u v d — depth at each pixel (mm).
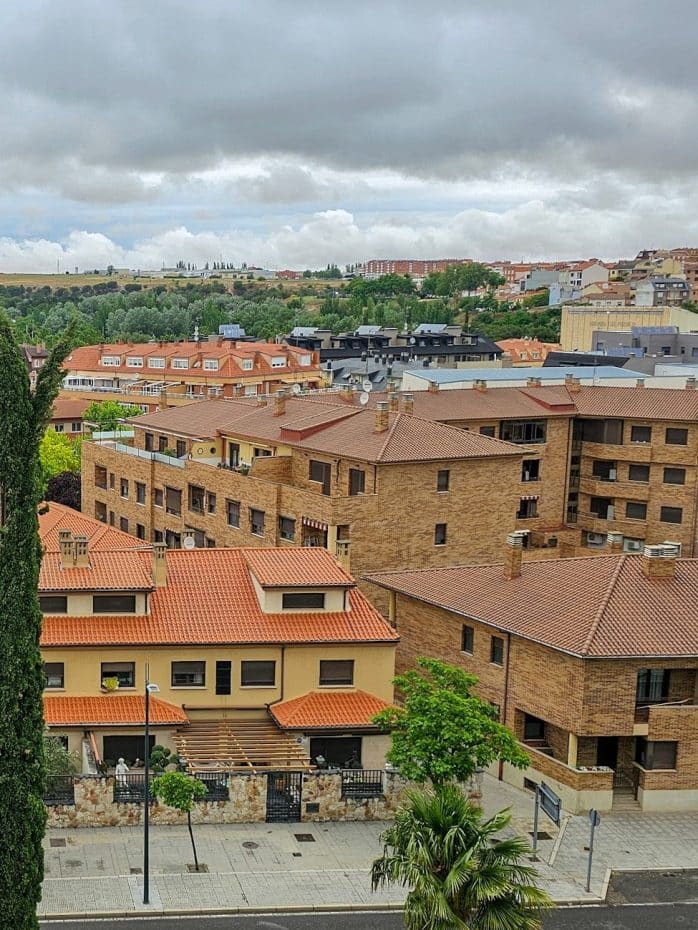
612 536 66000
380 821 48781
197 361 176000
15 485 30516
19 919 30219
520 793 53750
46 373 30812
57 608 54156
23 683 30422
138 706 52312
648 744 52094
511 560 60094
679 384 118125
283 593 56562
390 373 164500
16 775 30297
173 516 90125
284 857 44812
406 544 75438
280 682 54938
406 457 74812
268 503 78438
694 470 95188
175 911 40000
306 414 88375
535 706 54094
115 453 97375
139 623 54469
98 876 42219
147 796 41188
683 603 54594
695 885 44844
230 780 47719
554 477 98000
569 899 42938
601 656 50531
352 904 41281
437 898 30141
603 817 51000
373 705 54531
